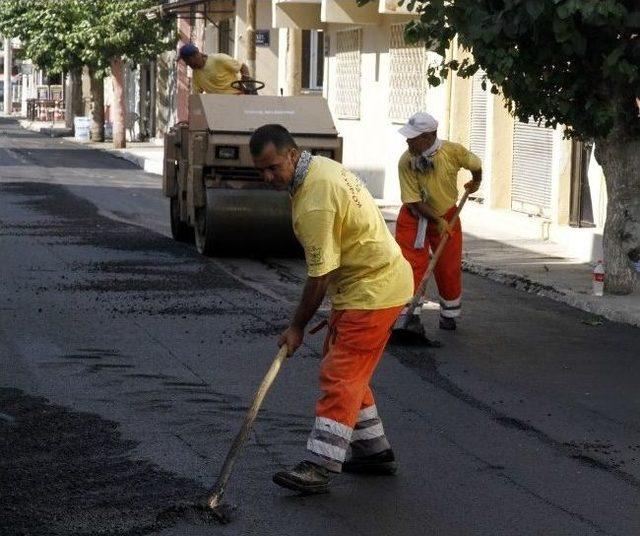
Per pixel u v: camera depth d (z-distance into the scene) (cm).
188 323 1167
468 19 1187
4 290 1327
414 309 1088
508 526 642
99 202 2408
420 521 646
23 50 5091
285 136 661
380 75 2692
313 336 1123
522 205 2114
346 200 664
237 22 3797
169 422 822
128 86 5728
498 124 2155
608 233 1359
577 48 1138
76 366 981
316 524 638
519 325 1216
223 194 1590
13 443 764
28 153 4112
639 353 1095
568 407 896
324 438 679
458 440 802
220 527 630
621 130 1321
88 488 682
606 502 685
